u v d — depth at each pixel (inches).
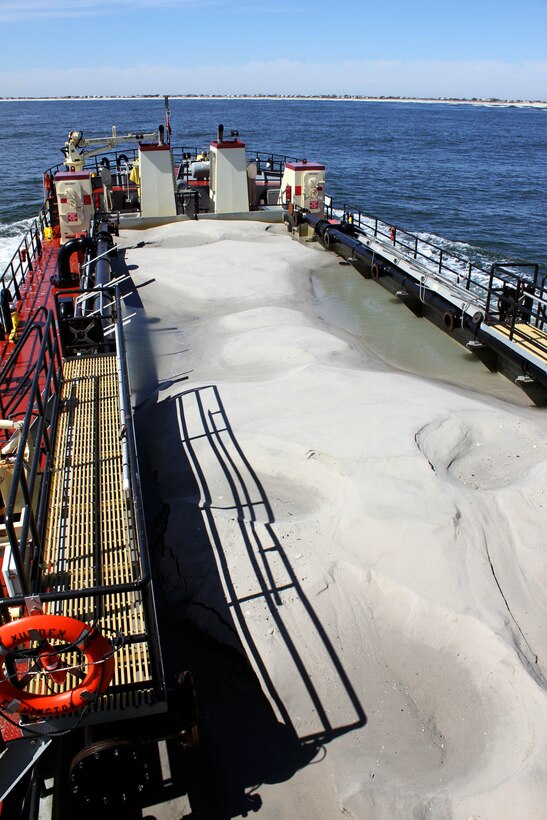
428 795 168.6
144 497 294.5
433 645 206.8
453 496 249.0
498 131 4562.0
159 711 162.7
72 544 205.2
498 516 244.2
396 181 1898.4
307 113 7460.6
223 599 228.8
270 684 203.9
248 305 488.7
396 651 209.2
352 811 169.8
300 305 494.3
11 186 1777.8
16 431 241.1
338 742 188.1
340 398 323.6
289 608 221.3
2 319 425.1
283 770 183.8
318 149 2819.9
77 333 350.0
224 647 220.2
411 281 488.7
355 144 3107.8
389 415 301.0
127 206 806.5
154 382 389.1
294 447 285.3
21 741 156.6
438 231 1233.4
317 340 402.0
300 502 267.3
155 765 187.6
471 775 171.3
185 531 260.7
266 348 395.5
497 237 1191.6
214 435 310.5
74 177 629.3
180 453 307.1
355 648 211.2
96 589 148.8
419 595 215.3
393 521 236.2
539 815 155.7
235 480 282.0
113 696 163.6
